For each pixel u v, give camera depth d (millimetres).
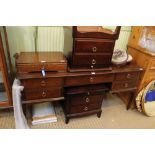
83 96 1656
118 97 2385
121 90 1849
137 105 2027
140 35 1979
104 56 1559
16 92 1405
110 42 1500
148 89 2004
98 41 1457
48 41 1822
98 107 1845
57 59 1488
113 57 1774
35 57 1506
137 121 1946
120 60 1755
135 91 1977
